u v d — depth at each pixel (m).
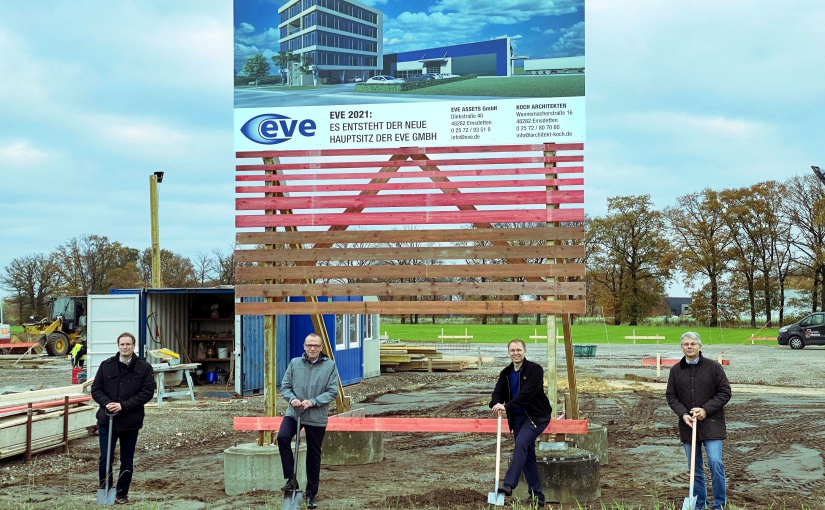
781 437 15.17
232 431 16.12
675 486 10.50
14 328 76.75
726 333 66.38
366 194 10.48
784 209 70.88
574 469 9.27
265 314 10.50
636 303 78.69
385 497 9.70
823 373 30.22
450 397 23.00
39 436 13.09
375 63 10.62
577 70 10.26
